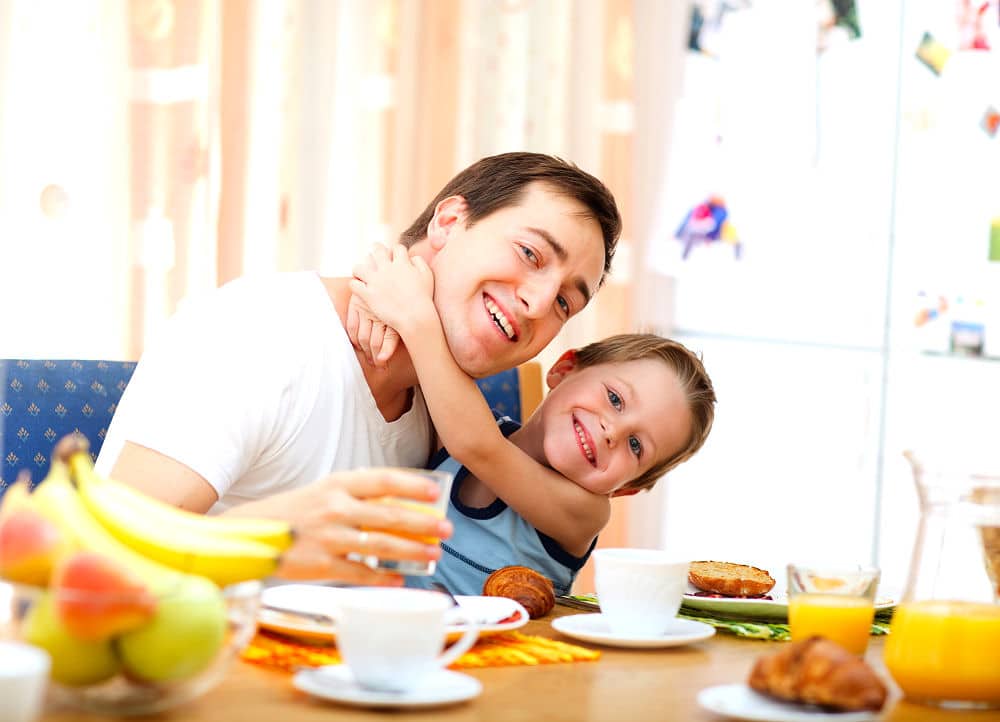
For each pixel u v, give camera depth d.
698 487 3.46
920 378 3.68
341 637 0.77
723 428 3.48
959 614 0.84
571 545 1.49
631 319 3.13
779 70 3.47
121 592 0.63
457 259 1.42
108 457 1.33
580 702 0.79
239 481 1.39
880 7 3.59
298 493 0.95
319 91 2.68
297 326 1.39
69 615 0.63
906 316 3.67
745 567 1.29
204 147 2.50
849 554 3.64
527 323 1.40
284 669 0.83
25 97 2.38
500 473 1.40
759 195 3.47
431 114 2.84
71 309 2.42
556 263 1.40
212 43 2.52
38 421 1.54
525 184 1.42
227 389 1.31
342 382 1.40
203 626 0.65
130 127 2.44
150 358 1.36
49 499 0.70
